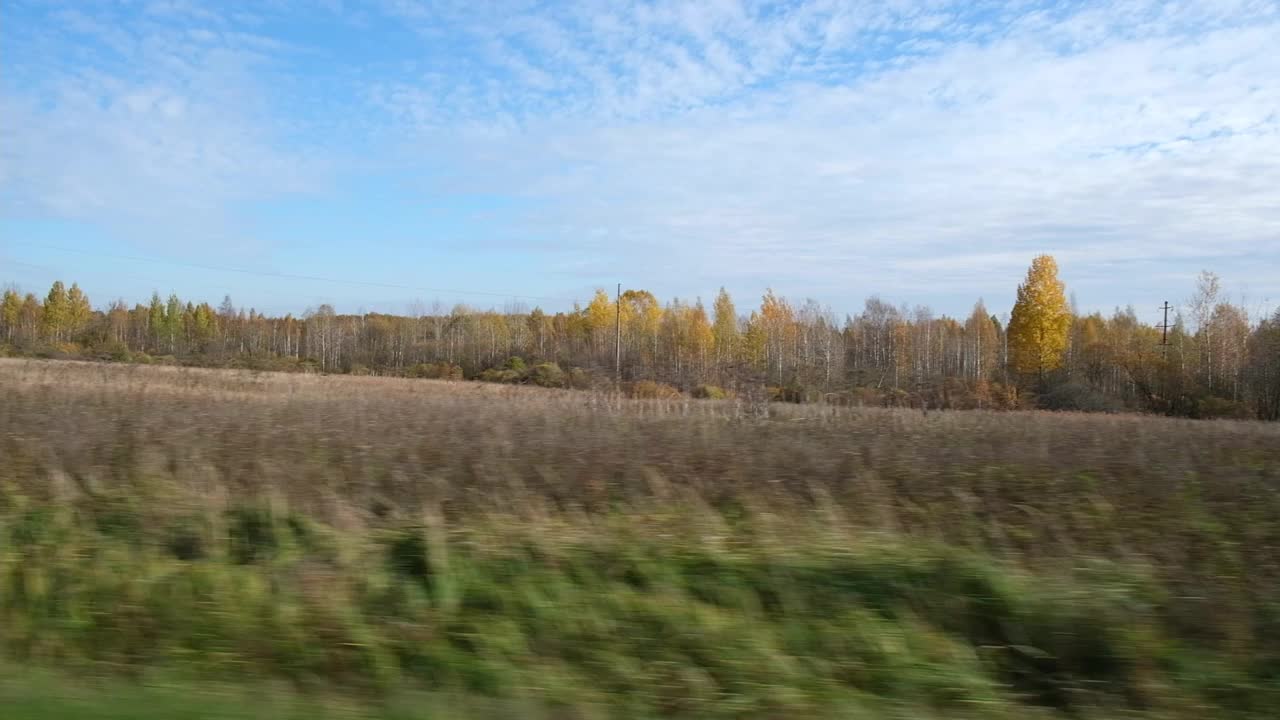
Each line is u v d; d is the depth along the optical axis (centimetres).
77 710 444
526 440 1245
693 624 600
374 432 1326
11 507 862
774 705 500
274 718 448
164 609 626
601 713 485
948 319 7638
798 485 1027
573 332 7081
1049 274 4731
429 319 7419
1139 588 627
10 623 616
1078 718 492
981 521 894
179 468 1050
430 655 565
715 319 6394
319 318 7444
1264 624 579
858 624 598
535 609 624
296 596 640
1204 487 1035
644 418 1684
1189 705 497
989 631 594
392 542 754
